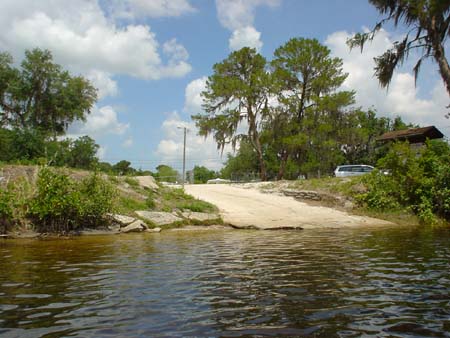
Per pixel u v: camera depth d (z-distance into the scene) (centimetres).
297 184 2598
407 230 1493
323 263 783
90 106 4197
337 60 3431
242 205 2028
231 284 602
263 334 393
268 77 3375
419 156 2281
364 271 700
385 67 2203
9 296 538
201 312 463
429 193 1948
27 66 3819
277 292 554
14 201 1357
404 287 583
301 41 3434
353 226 1648
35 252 965
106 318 443
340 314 457
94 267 752
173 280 632
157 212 1630
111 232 1411
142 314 456
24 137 2670
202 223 1633
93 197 1450
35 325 421
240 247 1030
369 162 4947
